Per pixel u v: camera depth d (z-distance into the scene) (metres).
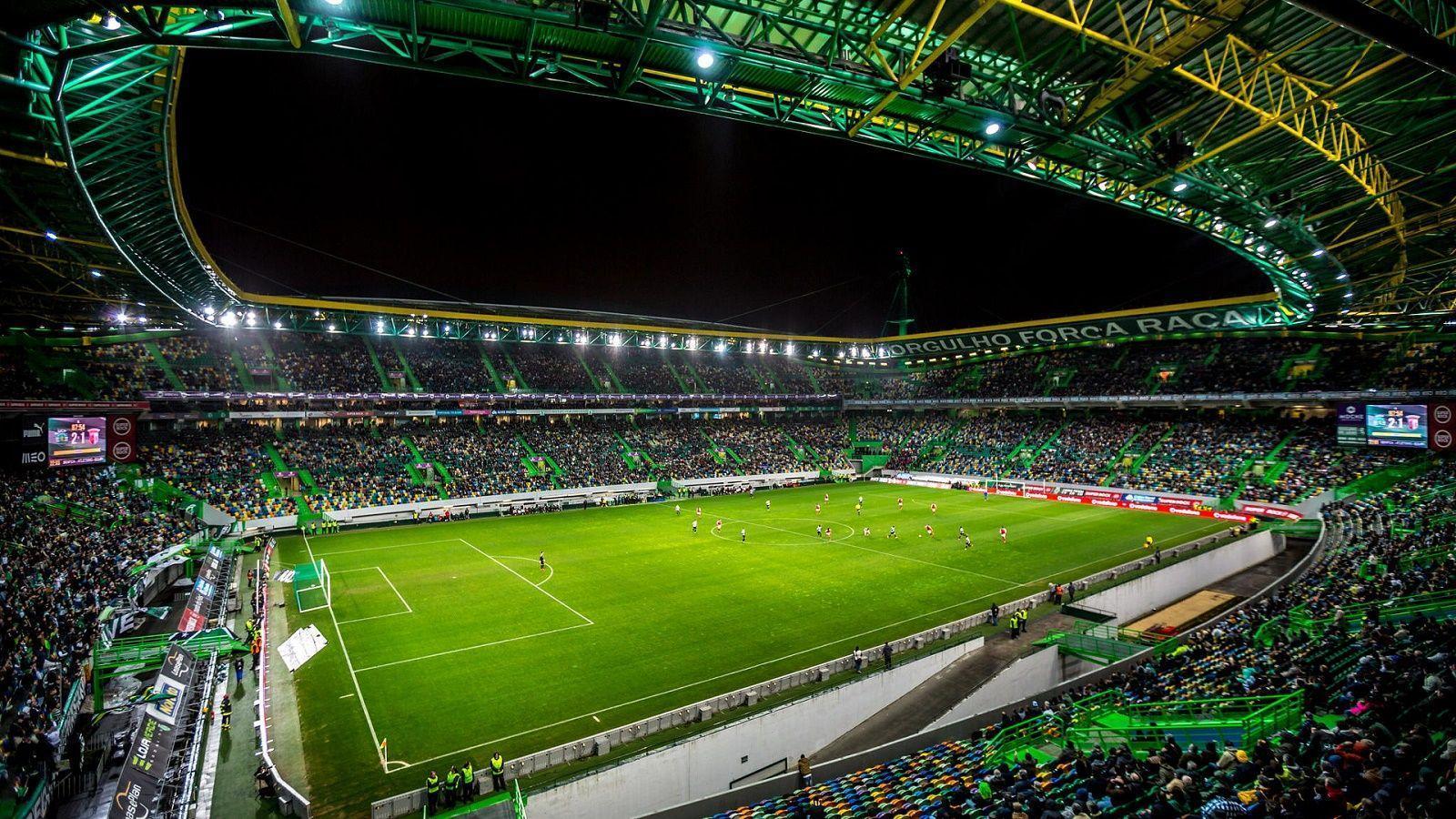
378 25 14.91
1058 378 85.31
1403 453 55.75
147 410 49.31
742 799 17.91
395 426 68.62
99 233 30.56
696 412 90.19
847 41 17.39
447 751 20.22
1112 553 44.41
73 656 22.47
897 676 25.47
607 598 34.97
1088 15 17.53
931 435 91.12
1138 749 16.22
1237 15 16.64
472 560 43.19
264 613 30.55
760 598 35.00
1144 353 81.00
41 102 19.73
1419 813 8.25
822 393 100.31
